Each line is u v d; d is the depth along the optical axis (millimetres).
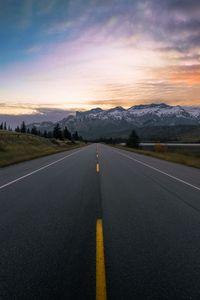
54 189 12469
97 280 4422
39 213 8453
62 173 18078
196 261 5133
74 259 5203
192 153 51188
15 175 17172
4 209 8922
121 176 16828
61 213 8484
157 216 8188
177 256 5355
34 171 19203
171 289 4180
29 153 39688
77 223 7465
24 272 4688
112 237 6395
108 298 3951
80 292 4094
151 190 12336
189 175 17750
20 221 7621
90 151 50438
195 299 3939
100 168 21094
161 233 6680
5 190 12195
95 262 5070
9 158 29016
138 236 6469
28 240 6180
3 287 4227
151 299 3938
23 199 10398
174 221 7676
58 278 4492
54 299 3916
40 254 5418
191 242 6094
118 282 4379
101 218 7953
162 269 4816
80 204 9648
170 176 17078
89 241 6133
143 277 4535
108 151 50719
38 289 4164
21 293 4062
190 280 4441
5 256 5320
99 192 11820
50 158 32125
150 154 42000
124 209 9000
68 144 104562
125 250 5633
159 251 5594
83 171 19203
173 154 44312
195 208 9148
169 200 10352
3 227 7098
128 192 11852
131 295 4027
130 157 34500
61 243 6004
